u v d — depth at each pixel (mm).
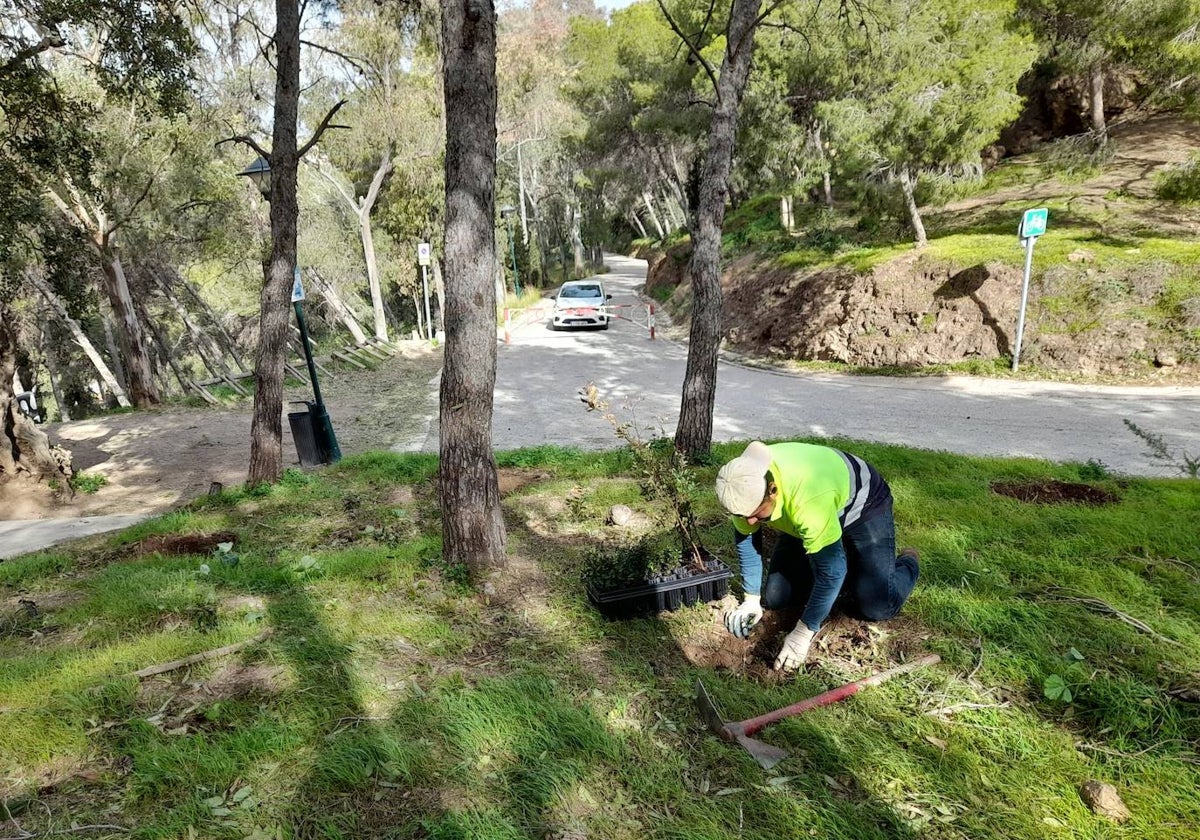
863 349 14828
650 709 3084
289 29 7625
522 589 4289
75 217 15820
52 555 5793
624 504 5910
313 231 29609
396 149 24578
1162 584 3998
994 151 22906
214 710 3006
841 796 2553
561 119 30969
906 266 15148
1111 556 4375
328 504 6750
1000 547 4574
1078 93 22188
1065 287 12883
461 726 2877
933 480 6309
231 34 13188
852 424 10141
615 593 3855
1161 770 2607
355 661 3430
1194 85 12883
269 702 3127
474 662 3480
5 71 8047
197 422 14094
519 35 26953
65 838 2342
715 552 4711
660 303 29672
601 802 2525
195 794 2531
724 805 2502
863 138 15180
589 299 24203
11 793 2598
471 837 2305
